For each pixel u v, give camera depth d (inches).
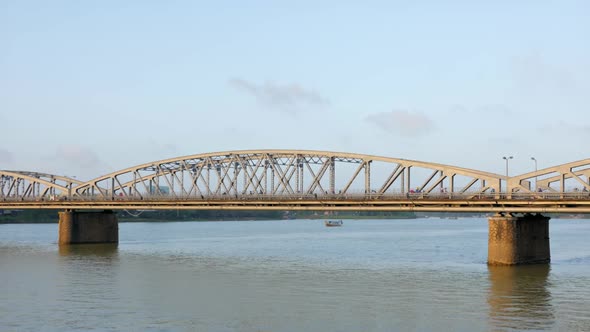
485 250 4434.1
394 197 3518.7
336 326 1964.8
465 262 3531.0
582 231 7864.2
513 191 3213.6
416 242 5433.1
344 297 2427.4
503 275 2925.7
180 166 4822.8
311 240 5792.3
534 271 3034.0
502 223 3203.7
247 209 4210.1
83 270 3270.2
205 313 2155.5
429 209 3398.1
